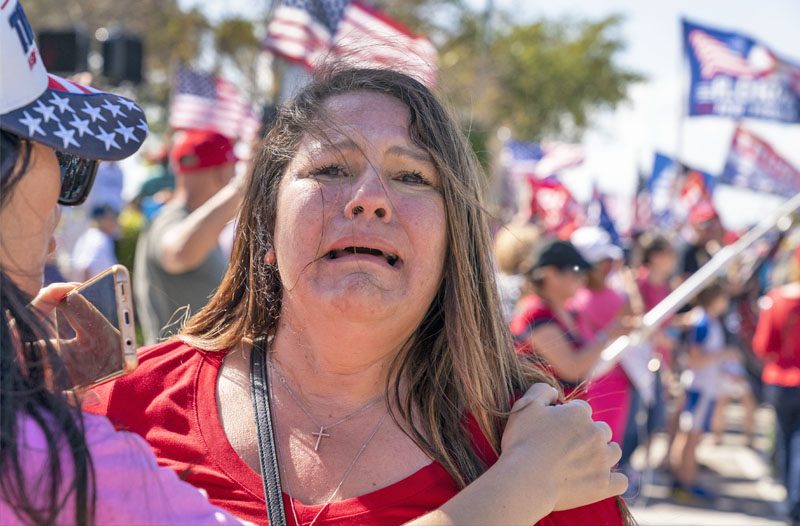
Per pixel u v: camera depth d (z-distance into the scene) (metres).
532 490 1.61
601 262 5.84
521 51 32.28
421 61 2.09
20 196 1.30
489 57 30.70
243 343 1.93
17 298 1.27
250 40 23.81
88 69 8.03
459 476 1.73
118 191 9.23
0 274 1.26
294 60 5.66
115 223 8.40
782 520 7.25
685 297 4.66
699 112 7.83
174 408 1.85
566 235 9.12
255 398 1.83
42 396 1.26
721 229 9.32
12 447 1.19
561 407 1.75
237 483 1.73
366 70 1.91
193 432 1.81
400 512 1.70
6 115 1.27
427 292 1.79
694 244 9.34
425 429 1.78
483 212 1.88
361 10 5.64
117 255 9.16
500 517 1.56
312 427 1.80
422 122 1.83
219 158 4.38
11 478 1.18
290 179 1.82
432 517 1.54
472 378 1.80
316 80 1.92
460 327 1.81
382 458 1.76
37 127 1.30
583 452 1.71
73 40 7.87
